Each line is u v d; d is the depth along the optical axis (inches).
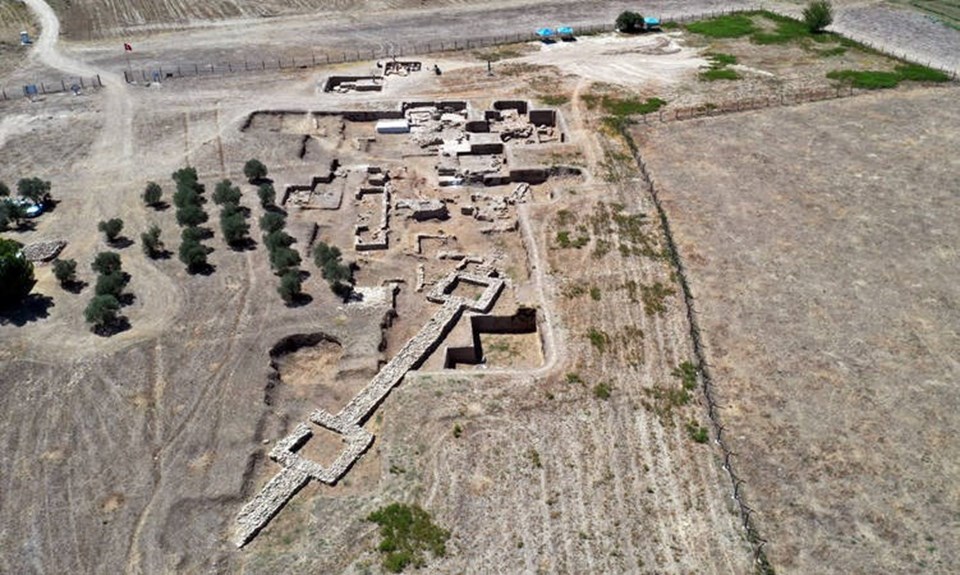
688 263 1795.0
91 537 1128.8
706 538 1147.9
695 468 1264.8
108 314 1534.2
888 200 2054.6
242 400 1376.7
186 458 1259.2
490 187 2180.1
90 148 2267.5
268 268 1743.4
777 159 2269.9
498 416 1350.9
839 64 2987.2
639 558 1113.4
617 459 1274.6
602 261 1791.3
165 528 1146.7
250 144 2313.0
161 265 1742.1
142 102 2581.2
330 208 2012.8
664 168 2225.6
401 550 1111.0
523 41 3243.1
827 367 1488.7
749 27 3408.0
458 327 1590.8
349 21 3472.0
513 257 1843.0
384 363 1494.8
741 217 1979.6
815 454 1298.0
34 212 1930.4
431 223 1978.3
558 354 1499.8
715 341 1551.4
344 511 1171.3
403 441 1296.8
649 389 1422.2
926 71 2881.4
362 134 2459.4
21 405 1350.9
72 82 2736.2
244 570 1085.1
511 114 2608.3
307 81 2790.4
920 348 1539.1
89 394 1376.7
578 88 2770.7
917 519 1188.5
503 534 1142.3
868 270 1772.9
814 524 1176.8
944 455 1300.4
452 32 3348.9
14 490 1196.5
